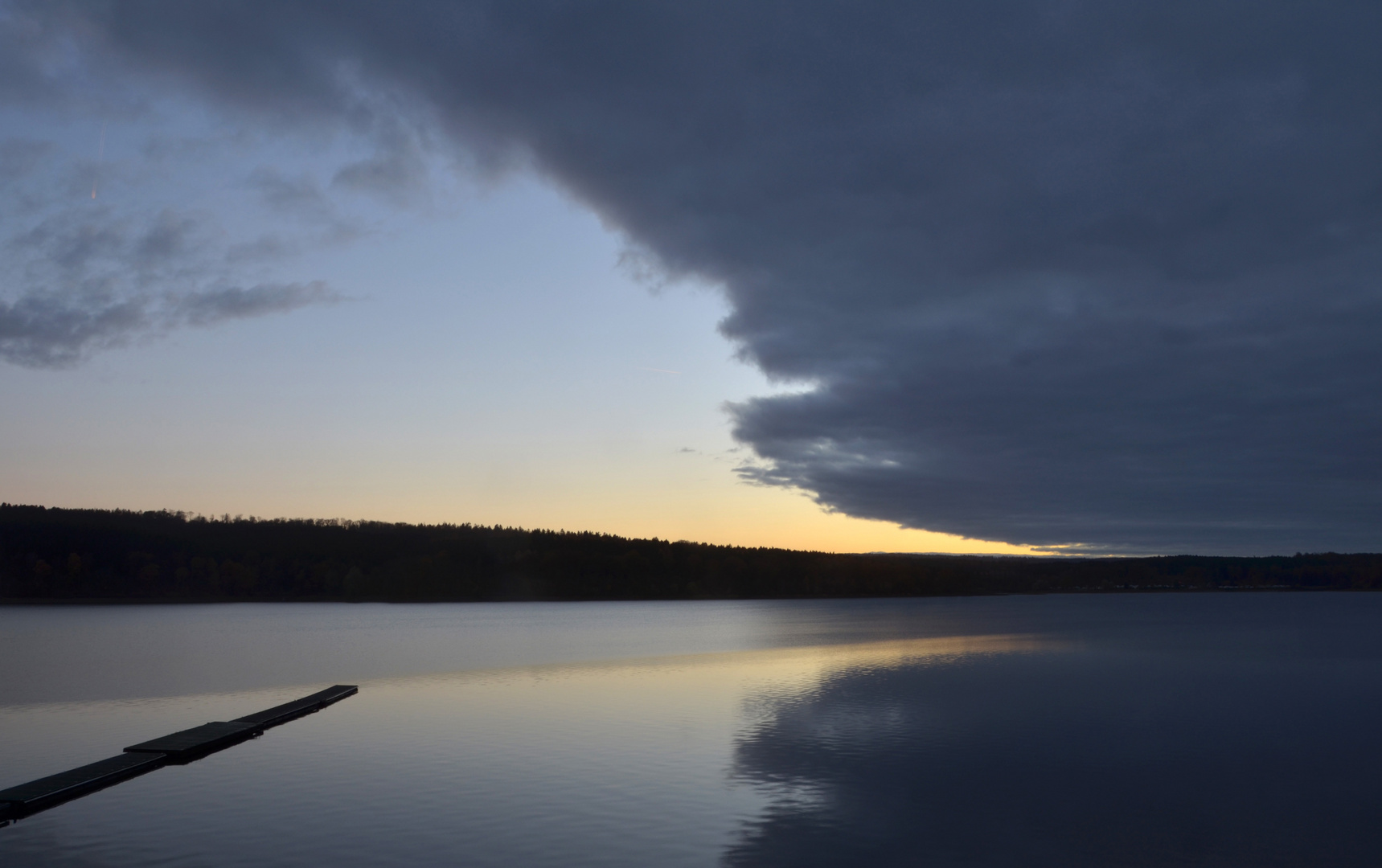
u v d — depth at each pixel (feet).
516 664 201.98
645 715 116.57
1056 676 166.50
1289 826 64.03
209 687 158.81
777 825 63.41
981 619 460.14
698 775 79.30
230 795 73.31
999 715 114.52
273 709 121.39
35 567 591.37
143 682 167.32
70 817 66.80
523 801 70.18
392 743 96.89
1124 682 155.33
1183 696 136.05
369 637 315.37
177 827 63.93
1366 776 79.41
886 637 303.68
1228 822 64.95
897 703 127.54
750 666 190.49
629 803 69.46
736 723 109.09
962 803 69.62
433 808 68.44
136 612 508.53
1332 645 246.06
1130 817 66.28
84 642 282.77
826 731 102.27
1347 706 123.44
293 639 302.25
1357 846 59.41
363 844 59.41
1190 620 426.92
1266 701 129.70
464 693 144.87
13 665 202.80
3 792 71.77
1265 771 81.56
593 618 488.85
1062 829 63.10
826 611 599.16
